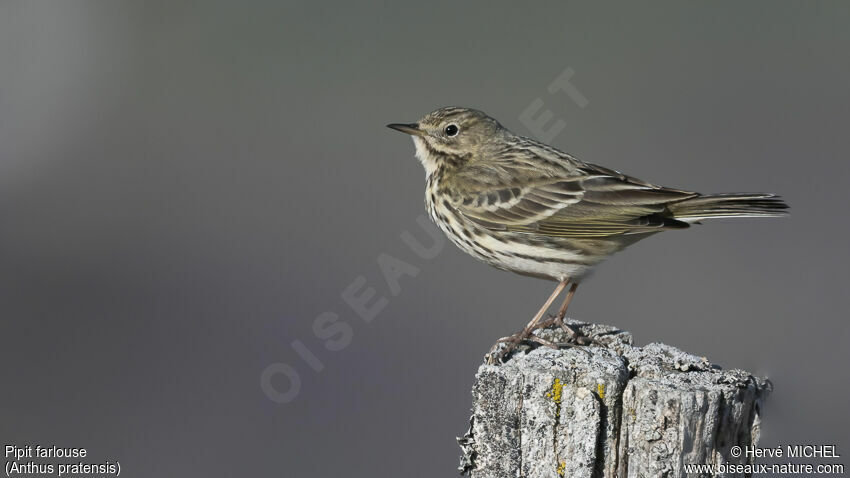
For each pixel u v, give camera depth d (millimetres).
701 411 6695
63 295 15938
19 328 15148
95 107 21250
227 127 20703
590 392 6875
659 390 6742
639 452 6770
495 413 7039
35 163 19953
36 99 21234
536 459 6957
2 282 16234
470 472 7113
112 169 19516
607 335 8492
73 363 14250
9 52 22172
